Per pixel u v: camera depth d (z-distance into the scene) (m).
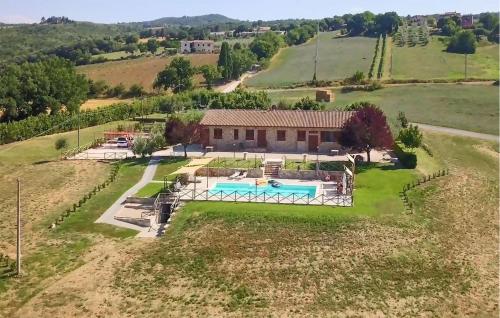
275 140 76.00
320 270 41.47
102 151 80.69
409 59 177.38
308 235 47.03
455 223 51.25
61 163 73.69
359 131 66.81
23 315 36.16
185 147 73.06
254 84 154.50
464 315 36.16
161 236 48.22
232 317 35.69
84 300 37.91
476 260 43.88
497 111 107.62
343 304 37.16
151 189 59.94
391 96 125.88
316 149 75.31
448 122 99.56
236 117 78.31
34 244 47.25
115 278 40.91
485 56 182.12
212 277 40.75
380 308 36.72
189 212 52.34
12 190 63.03
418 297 38.19
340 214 50.78
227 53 170.62
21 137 97.38
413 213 52.38
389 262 42.81
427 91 129.12
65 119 105.81
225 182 62.53
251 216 50.56
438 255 44.41
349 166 67.25
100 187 61.56
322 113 78.56
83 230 50.12
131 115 115.31
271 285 39.50
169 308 36.81
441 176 66.00
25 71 122.88
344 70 165.12
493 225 51.56
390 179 62.59
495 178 67.00
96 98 161.00
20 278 41.09
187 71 163.25
